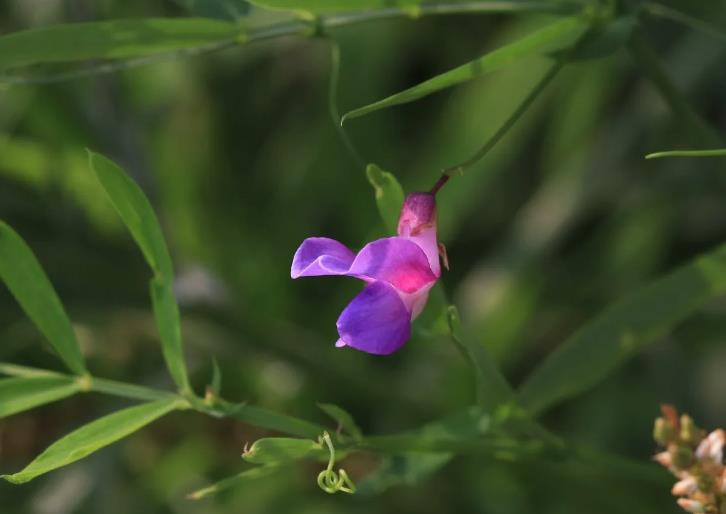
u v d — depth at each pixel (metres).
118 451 0.45
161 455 0.47
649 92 0.49
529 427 0.35
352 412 0.47
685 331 0.48
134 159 0.46
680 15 0.36
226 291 0.45
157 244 0.34
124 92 0.48
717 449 0.34
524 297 0.47
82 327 0.46
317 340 0.47
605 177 0.49
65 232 0.45
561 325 0.50
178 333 0.34
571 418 0.48
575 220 0.49
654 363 0.48
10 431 0.46
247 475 0.34
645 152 0.49
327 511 0.46
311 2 0.35
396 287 0.33
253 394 0.47
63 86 0.46
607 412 0.47
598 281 0.50
